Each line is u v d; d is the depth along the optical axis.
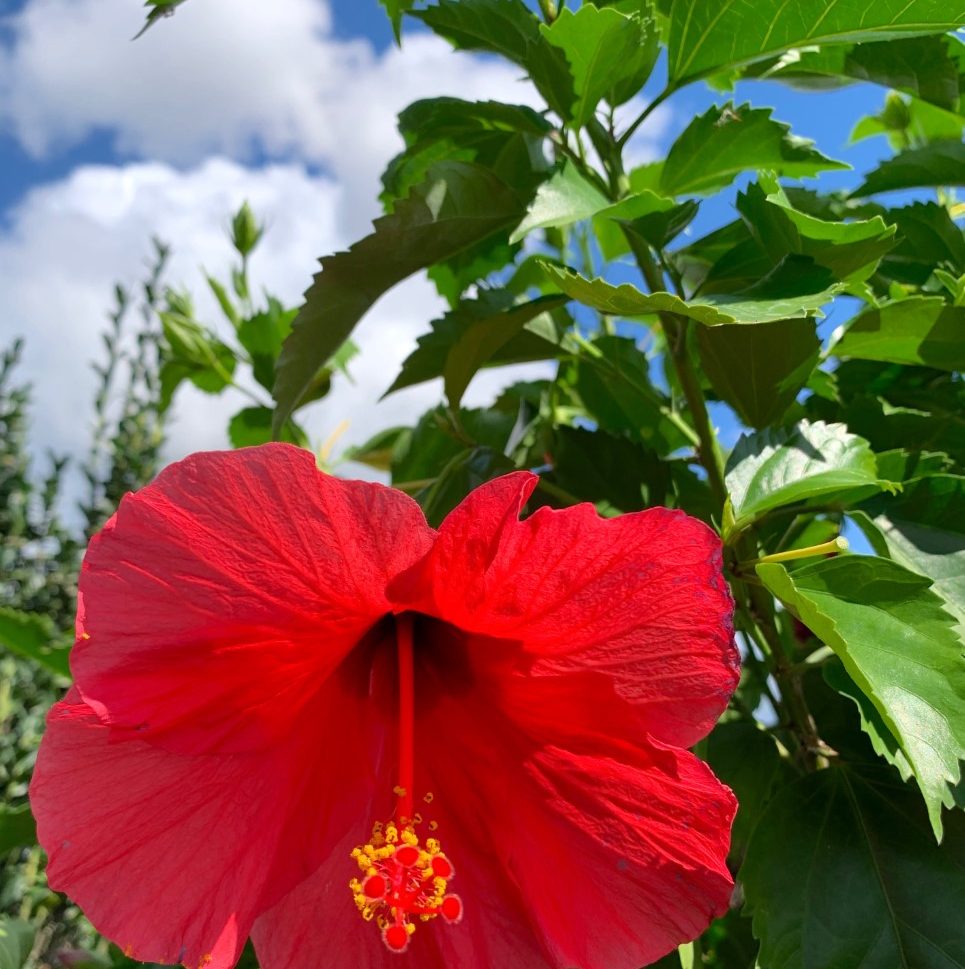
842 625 0.19
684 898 0.17
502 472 0.26
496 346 0.27
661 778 0.17
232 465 0.15
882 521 0.23
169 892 0.16
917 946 0.19
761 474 0.22
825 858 0.21
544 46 0.24
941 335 0.24
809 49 0.26
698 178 0.27
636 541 0.16
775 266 0.22
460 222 0.26
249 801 0.17
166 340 0.40
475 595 0.17
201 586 0.16
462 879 0.18
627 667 0.17
